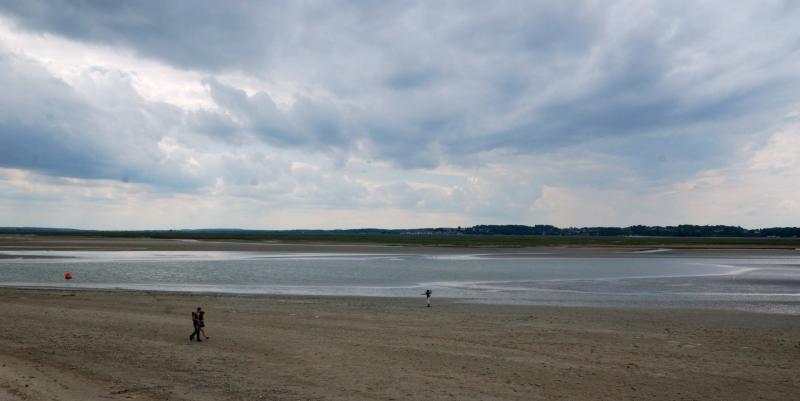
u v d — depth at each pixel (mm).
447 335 22344
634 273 56500
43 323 23734
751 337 22812
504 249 112438
